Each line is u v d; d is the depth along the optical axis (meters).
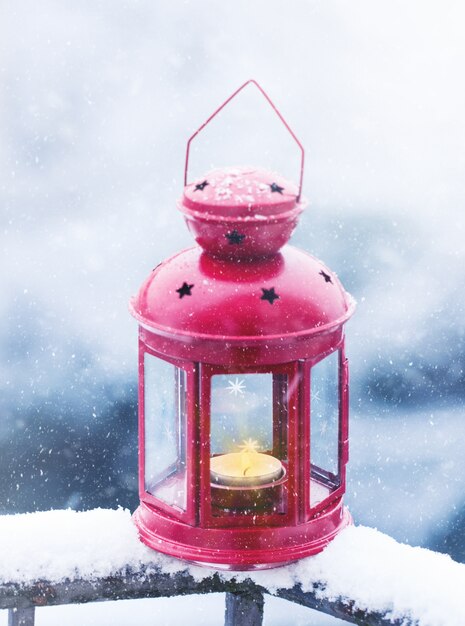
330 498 2.01
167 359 1.90
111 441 5.69
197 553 1.94
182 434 2.09
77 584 1.97
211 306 1.84
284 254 1.94
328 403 2.03
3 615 3.47
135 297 2.03
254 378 2.09
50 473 5.53
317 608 1.94
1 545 1.98
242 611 2.03
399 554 1.94
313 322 1.86
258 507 1.98
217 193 1.86
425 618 1.80
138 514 2.07
